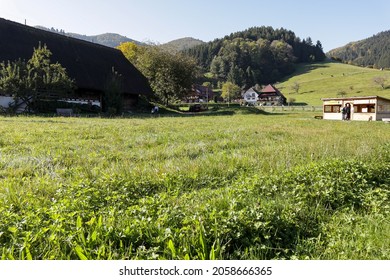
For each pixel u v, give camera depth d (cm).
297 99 9412
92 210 350
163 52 4784
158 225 294
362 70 14288
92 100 3309
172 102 5109
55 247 266
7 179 477
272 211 347
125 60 4350
